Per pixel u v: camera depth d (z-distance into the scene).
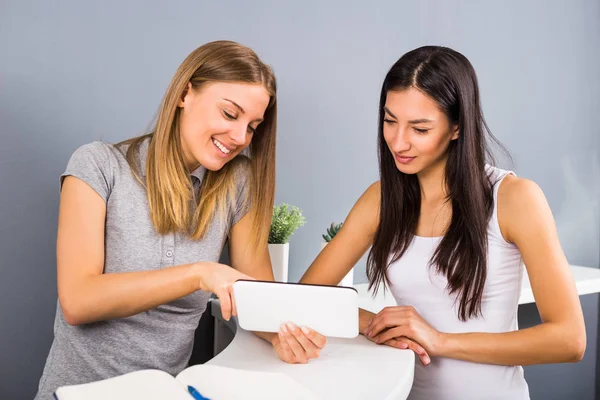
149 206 1.29
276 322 1.08
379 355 1.18
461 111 1.31
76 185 1.23
